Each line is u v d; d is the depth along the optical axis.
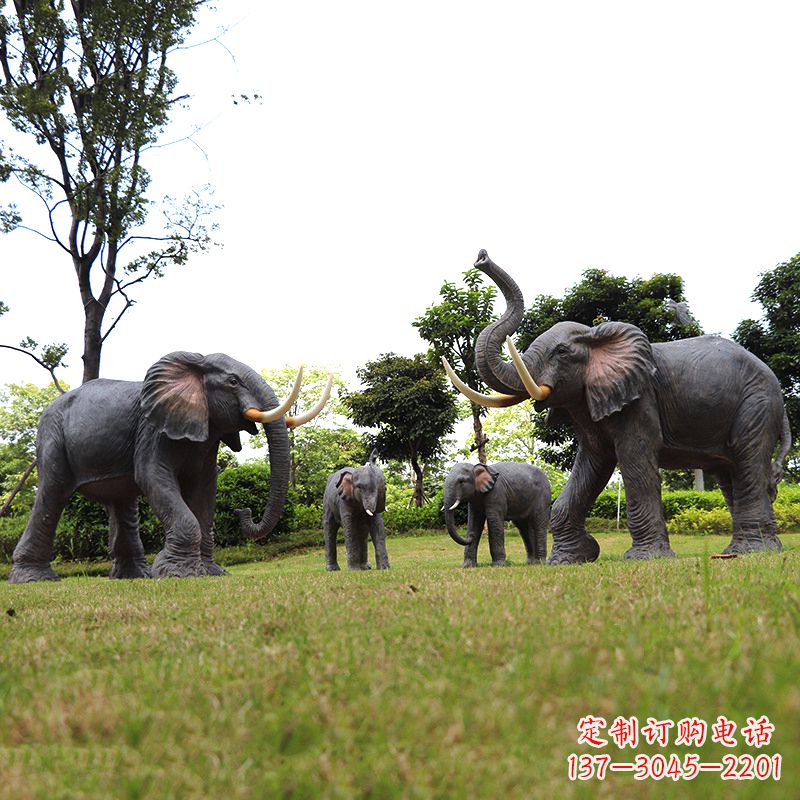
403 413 33.72
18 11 19.06
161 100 19.39
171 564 12.00
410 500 43.12
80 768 2.35
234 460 39.44
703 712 2.46
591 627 3.70
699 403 11.29
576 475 12.01
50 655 3.99
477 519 15.34
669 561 8.32
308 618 4.63
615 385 11.05
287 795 2.10
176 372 12.54
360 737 2.48
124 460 12.82
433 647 3.56
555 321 28.06
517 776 2.12
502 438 42.09
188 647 4.00
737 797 1.96
